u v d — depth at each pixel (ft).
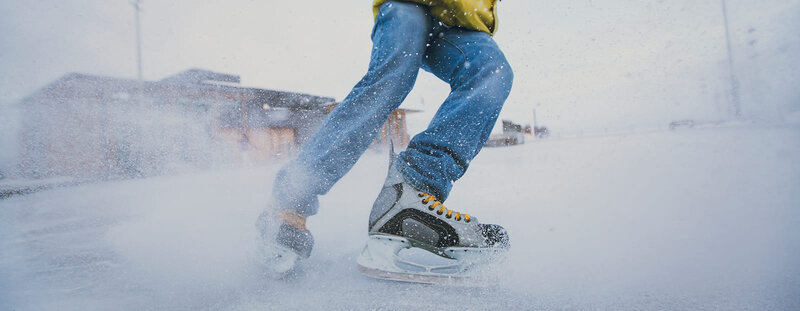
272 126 21.68
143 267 2.39
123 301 1.90
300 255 2.31
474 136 2.65
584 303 1.69
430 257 2.57
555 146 21.03
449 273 2.14
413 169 2.49
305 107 22.82
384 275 2.21
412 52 2.64
